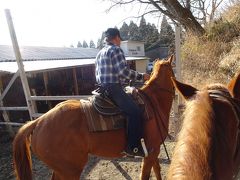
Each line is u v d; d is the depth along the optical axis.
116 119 3.11
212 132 1.08
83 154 3.08
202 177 0.89
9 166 5.35
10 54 12.41
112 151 3.22
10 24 6.17
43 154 2.96
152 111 3.36
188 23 11.36
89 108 3.12
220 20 10.03
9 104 8.73
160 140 3.44
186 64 9.56
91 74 14.85
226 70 7.33
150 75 3.70
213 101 1.37
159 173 3.76
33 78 10.46
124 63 3.06
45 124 2.99
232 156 1.26
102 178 4.49
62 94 11.65
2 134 7.23
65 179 3.05
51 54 15.97
